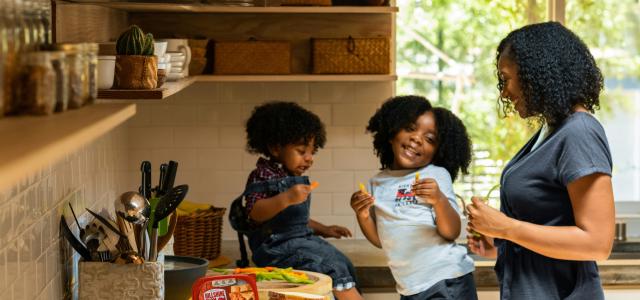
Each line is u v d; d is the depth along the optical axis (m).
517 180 2.36
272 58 3.75
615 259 3.62
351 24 3.97
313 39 3.76
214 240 3.53
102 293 2.20
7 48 1.26
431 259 3.19
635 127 4.23
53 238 2.14
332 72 3.75
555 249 2.24
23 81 1.28
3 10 1.26
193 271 2.49
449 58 4.15
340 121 4.04
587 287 2.30
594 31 4.18
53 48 1.41
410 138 3.29
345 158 4.05
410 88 4.16
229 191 4.05
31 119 1.25
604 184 2.23
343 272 3.24
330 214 4.06
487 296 3.54
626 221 4.15
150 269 2.21
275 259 3.26
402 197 3.28
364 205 3.26
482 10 4.14
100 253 2.24
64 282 2.27
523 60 2.32
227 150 4.04
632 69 4.20
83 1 2.42
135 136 4.00
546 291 2.33
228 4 2.46
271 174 3.33
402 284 3.24
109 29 3.24
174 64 2.79
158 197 2.51
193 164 4.03
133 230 2.27
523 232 2.26
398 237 3.23
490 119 4.16
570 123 2.28
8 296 1.71
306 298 2.34
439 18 4.14
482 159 4.17
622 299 3.56
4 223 1.68
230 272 2.84
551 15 4.14
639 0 4.17
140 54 2.15
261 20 3.95
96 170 2.90
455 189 4.17
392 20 4.08
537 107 2.33
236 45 3.73
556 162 2.29
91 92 1.55
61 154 0.99
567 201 2.31
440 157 3.38
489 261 3.60
